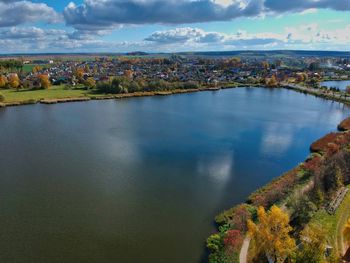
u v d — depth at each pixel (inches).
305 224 2354.8
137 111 7145.7
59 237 2404.0
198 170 3698.3
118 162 3914.9
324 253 1899.6
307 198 2487.7
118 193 3107.8
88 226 2549.2
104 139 4869.6
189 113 6978.4
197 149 4456.2
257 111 7308.1
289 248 1895.9
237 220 2399.1
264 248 1966.0
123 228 2524.6
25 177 3452.3
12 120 6053.2
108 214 2726.4
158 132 5310.0
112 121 6082.7
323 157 3654.0
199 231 2487.7
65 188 3203.7
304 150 4490.7
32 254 2209.6
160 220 2645.2
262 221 1984.5
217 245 2222.0
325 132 5497.1
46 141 4734.3
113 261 2150.6
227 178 3489.2
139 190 3179.1
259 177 3521.2
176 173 3604.8
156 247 2297.0
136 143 4685.0
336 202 2664.9
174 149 4441.4
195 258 2175.2
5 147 4441.4
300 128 5757.9
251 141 4886.8
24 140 4773.6
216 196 3068.4
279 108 7741.1
